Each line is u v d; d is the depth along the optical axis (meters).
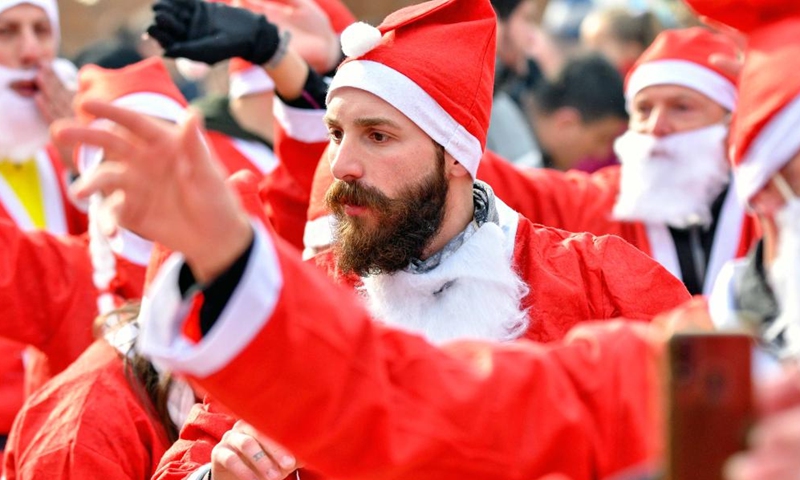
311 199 6.17
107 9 17.34
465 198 5.39
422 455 3.23
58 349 7.46
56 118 8.84
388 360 3.34
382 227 5.20
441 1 5.48
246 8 7.36
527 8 10.86
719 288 3.69
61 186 9.11
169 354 3.10
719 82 7.73
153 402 5.96
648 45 11.41
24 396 7.88
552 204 7.46
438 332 5.16
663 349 2.78
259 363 3.12
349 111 5.24
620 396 3.39
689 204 7.66
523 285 5.34
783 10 3.55
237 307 3.08
